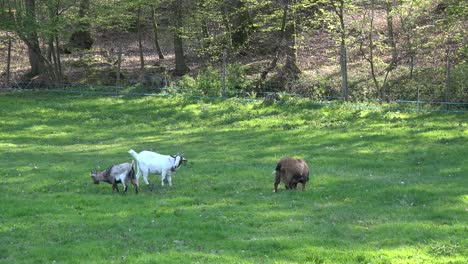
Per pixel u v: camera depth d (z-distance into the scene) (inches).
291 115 1109.1
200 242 456.4
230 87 1289.4
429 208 546.3
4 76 1497.3
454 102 1067.3
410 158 776.3
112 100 1288.1
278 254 426.9
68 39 1601.9
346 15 1418.6
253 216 527.5
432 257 420.5
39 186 659.4
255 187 642.8
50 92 1365.7
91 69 1518.2
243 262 407.5
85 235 476.4
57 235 476.7
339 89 1213.7
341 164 758.5
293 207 559.2
